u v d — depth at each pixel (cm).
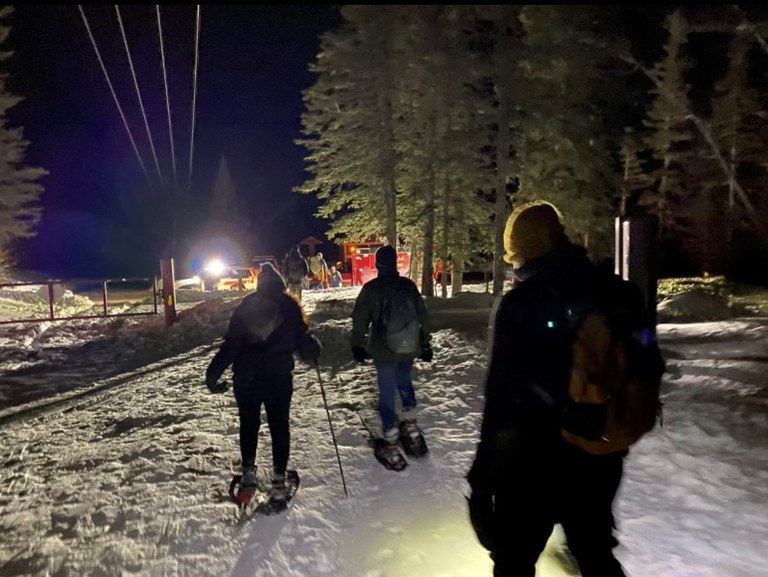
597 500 275
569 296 270
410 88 2067
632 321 264
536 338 272
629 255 655
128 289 4431
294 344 505
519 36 2052
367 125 2181
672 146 3294
